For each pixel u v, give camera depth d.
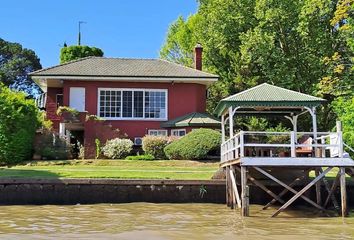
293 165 17.14
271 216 17.05
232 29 40.91
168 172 23.42
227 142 20.28
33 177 20.33
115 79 33.78
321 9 34.72
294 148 17.44
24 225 14.13
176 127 33.34
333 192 19.20
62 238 12.01
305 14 35.09
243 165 17.00
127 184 20.19
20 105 28.72
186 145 28.69
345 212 17.12
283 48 39.06
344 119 25.72
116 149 29.92
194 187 20.44
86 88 34.09
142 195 20.27
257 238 12.43
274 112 21.34
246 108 20.75
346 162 17.22
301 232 13.59
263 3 37.56
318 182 19.53
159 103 34.69
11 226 13.92
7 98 28.41
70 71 34.19
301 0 37.56
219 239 12.15
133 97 34.47
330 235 13.12
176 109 34.72
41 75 33.34
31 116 29.67
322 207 18.88
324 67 36.91
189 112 34.78
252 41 37.16
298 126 39.28
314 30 36.97
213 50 42.78
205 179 20.89
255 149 21.88
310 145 17.33
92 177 20.69
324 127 39.06
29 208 18.42
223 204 20.19
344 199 17.20
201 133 29.03
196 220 15.64
